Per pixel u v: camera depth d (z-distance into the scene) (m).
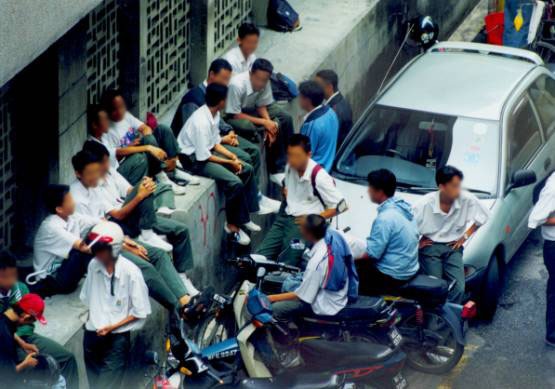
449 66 17.14
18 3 9.61
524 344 14.29
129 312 11.16
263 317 11.58
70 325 11.28
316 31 20.41
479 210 13.61
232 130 14.98
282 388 11.16
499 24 22.02
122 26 15.27
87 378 11.43
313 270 12.05
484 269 14.25
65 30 10.76
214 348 11.66
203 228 13.97
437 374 13.19
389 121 15.98
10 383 10.13
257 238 15.66
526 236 16.09
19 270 12.30
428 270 13.61
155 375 12.40
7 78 9.62
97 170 12.09
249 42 16.03
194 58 17.67
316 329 12.43
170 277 12.18
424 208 13.66
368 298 12.37
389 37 23.36
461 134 15.60
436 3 25.33
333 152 15.32
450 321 12.84
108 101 13.07
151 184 12.25
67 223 11.73
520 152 15.91
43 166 12.56
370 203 14.83
